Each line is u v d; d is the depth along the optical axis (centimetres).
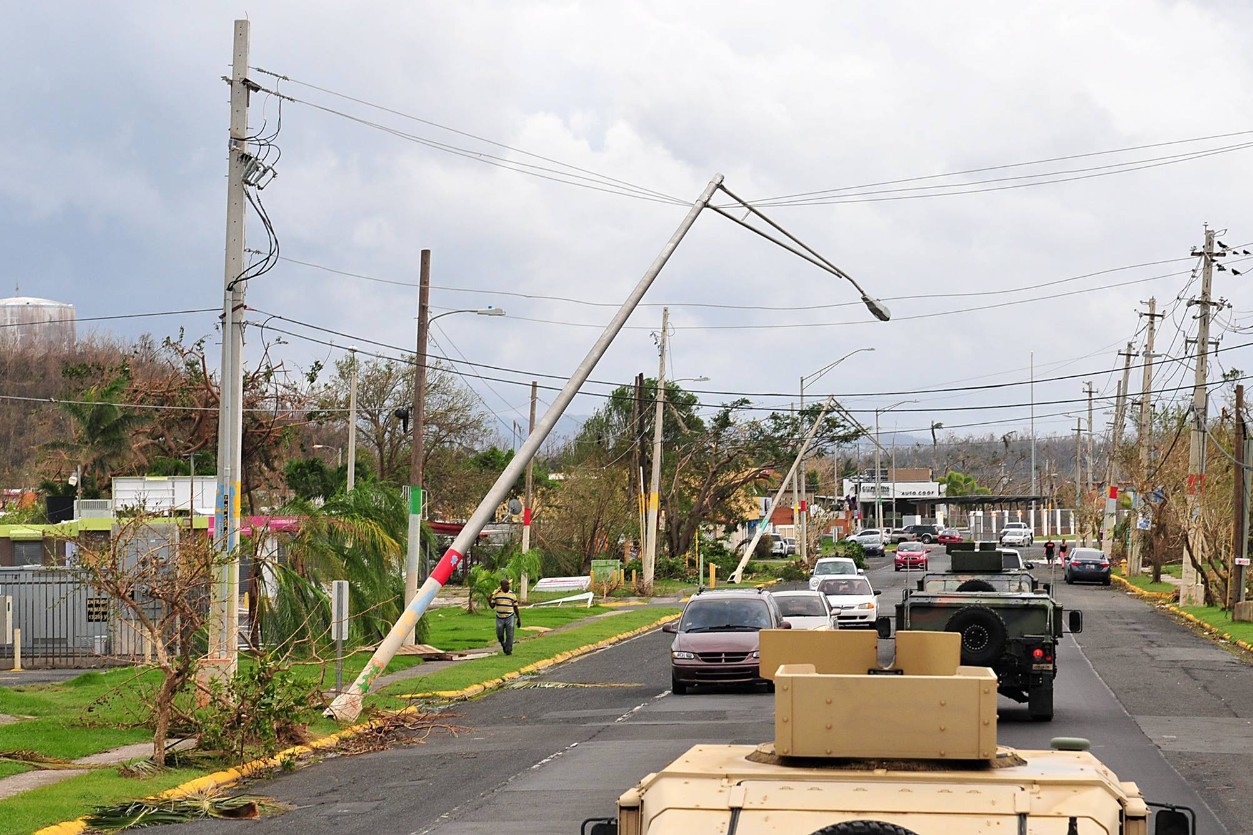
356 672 2814
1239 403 4528
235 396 2217
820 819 557
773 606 2680
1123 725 1945
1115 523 9188
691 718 2108
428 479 7962
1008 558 2622
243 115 2219
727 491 8406
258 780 1675
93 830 1336
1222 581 4669
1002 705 2247
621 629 4362
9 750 1741
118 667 2741
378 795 1512
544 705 2419
